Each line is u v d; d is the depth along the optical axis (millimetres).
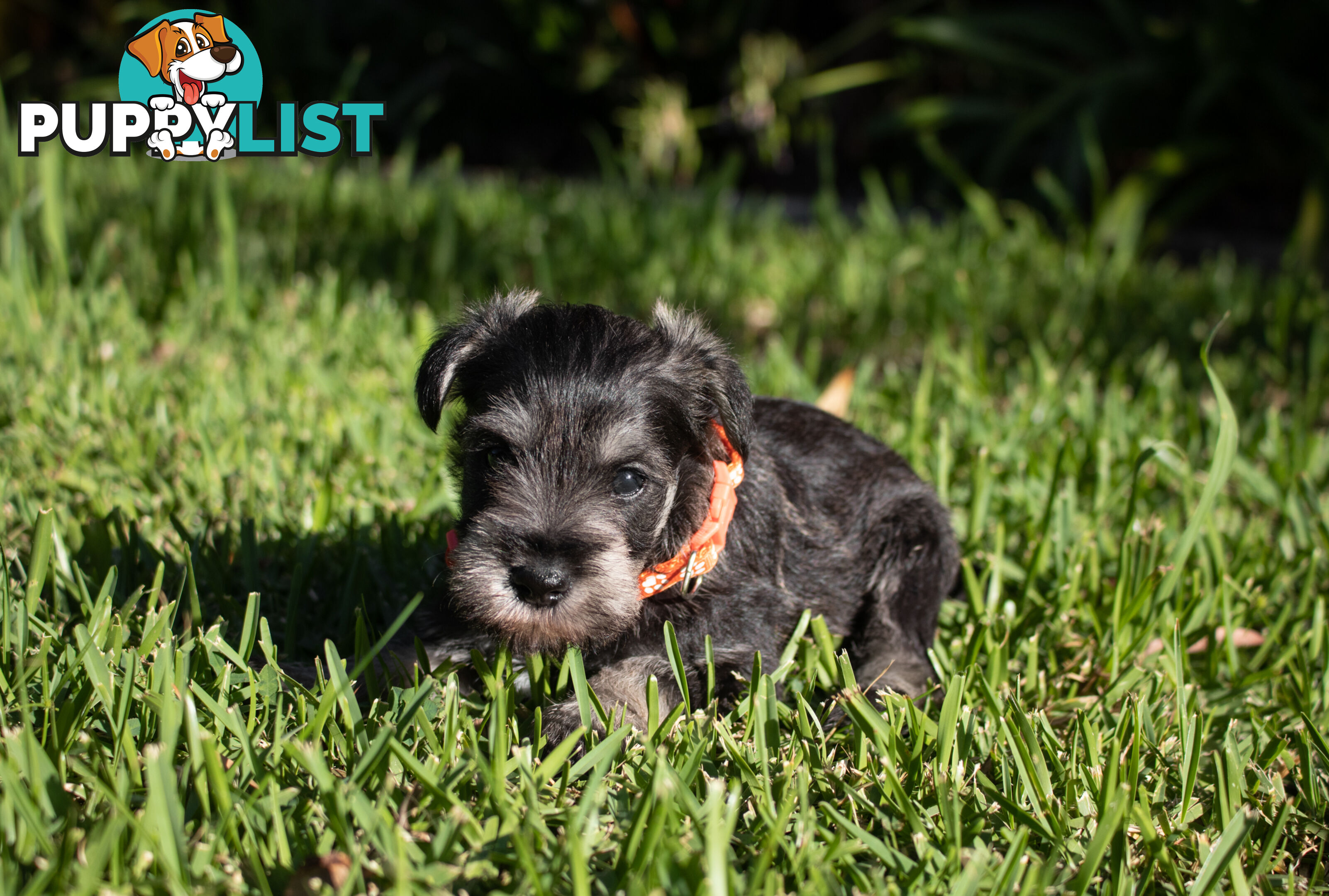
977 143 2189
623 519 718
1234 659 783
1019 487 911
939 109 2139
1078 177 1903
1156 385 1055
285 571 817
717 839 603
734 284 1428
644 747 678
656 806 630
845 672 724
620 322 747
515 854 630
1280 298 1299
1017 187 2191
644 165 2525
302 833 634
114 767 648
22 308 1059
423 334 1137
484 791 655
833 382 1027
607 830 643
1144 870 656
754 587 759
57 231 1144
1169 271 1604
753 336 1302
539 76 2625
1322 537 872
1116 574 846
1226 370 1184
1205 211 2117
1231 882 651
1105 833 635
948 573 822
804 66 2557
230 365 1049
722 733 686
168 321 1131
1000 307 1365
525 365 726
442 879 616
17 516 828
